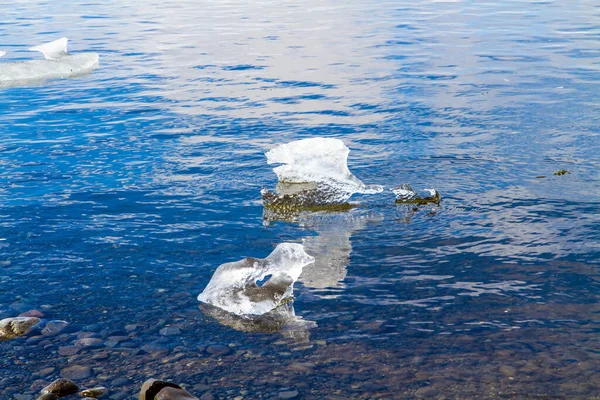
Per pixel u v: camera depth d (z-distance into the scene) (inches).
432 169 203.3
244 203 178.9
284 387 97.0
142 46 520.4
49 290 129.0
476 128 252.8
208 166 213.0
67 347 109.0
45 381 99.6
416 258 141.0
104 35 592.7
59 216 169.6
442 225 159.3
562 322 113.0
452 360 102.7
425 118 272.2
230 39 545.6
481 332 110.6
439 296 123.8
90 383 99.0
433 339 108.9
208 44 521.3
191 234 157.1
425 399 93.2
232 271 131.6
